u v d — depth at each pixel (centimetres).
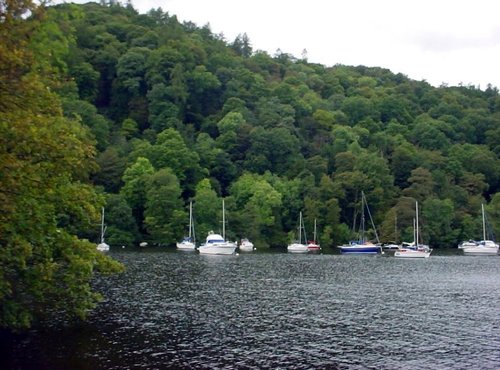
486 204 13388
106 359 2633
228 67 19212
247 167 14325
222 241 10850
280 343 3033
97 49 17025
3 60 1828
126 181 12119
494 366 2616
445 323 3656
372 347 2966
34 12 2012
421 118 18300
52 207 2625
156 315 3784
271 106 17050
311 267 7838
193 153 13238
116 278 5906
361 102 18850
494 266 8388
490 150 16175
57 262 2808
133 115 15562
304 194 13412
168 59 16425
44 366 2494
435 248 12825
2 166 1877
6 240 2406
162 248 11212
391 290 5353
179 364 2578
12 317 2611
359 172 13512
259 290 5188
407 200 12719
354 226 13125
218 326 3462
